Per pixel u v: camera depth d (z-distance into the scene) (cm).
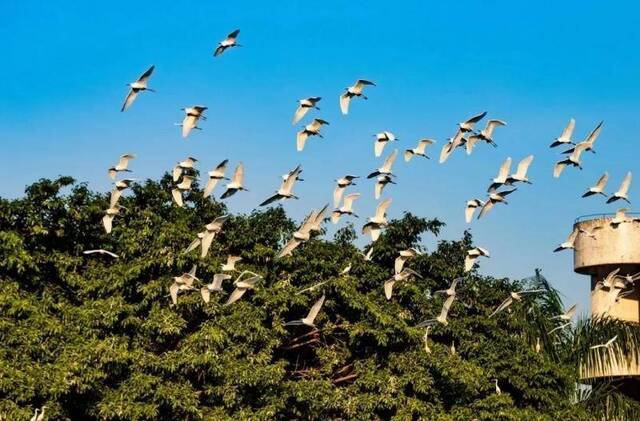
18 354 3316
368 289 4122
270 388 3666
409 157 3288
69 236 3800
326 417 3894
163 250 3709
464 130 3172
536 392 4147
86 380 3334
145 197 3947
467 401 4044
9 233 3538
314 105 3089
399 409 3791
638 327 4462
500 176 3216
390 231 4178
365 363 3928
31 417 3209
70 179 3781
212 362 3509
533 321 4416
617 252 5028
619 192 3278
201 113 3000
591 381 4619
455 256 4316
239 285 3064
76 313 3578
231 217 4041
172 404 3444
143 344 3616
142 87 2892
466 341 4150
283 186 3025
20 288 3591
